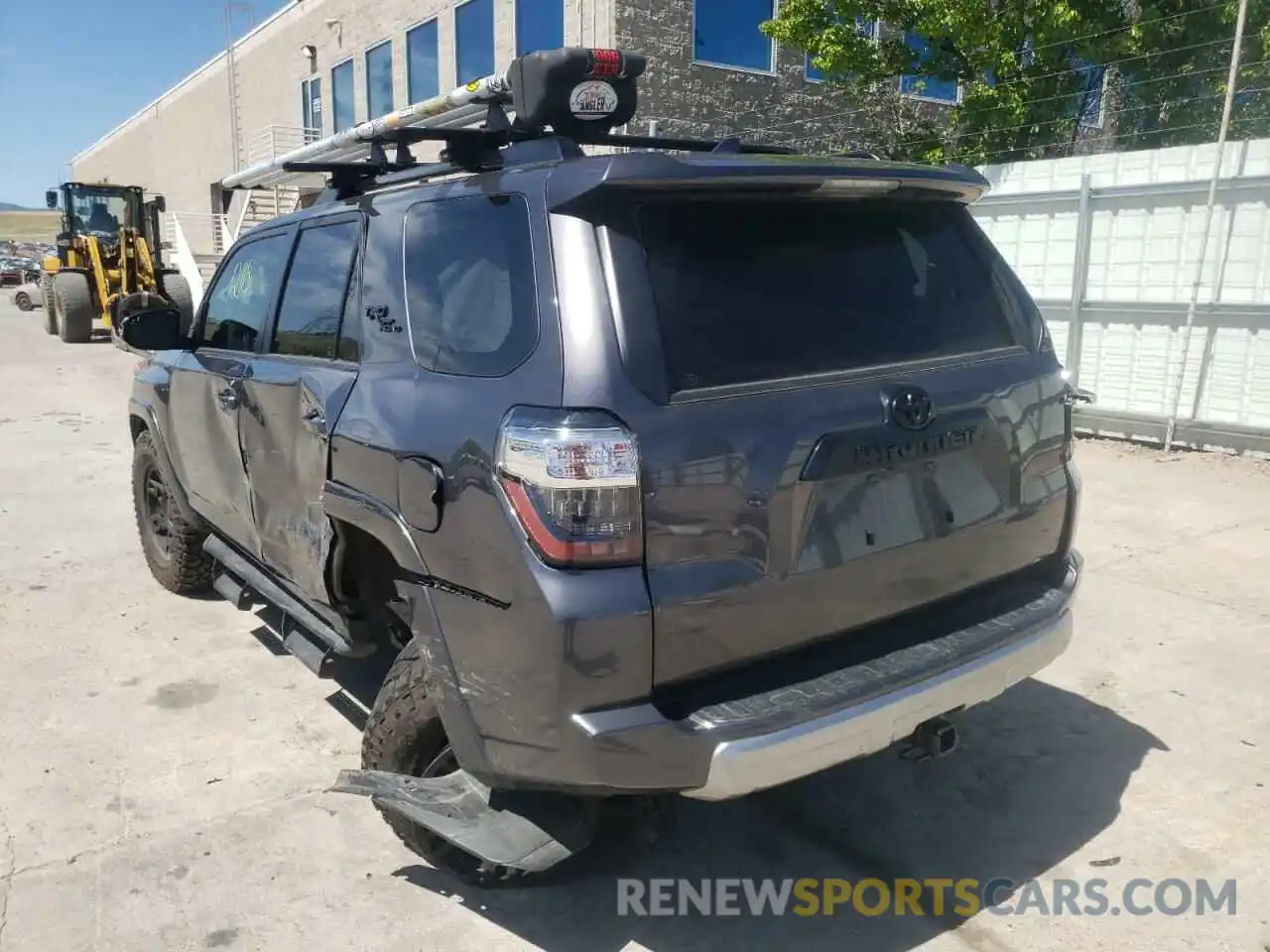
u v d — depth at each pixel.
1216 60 11.40
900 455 2.61
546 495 2.27
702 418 2.34
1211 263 7.82
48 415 10.91
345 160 4.12
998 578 3.01
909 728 2.55
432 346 2.80
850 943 2.77
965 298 3.00
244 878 3.03
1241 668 4.30
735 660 2.42
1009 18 11.36
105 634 4.86
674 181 2.39
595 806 2.71
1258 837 3.17
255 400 3.71
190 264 20.64
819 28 12.16
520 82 2.89
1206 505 6.65
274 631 3.94
